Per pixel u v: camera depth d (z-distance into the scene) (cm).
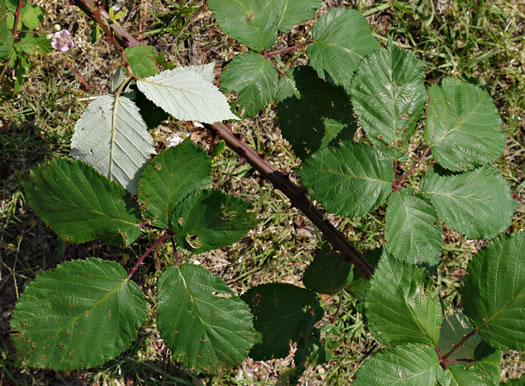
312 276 71
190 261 80
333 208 64
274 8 68
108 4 79
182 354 64
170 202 64
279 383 77
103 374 78
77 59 79
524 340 62
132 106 66
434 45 86
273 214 82
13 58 70
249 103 68
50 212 63
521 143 87
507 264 63
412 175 85
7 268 77
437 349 63
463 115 67
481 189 67
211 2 66
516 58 87
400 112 65
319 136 70
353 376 82
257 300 70
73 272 63
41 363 63
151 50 67
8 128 77
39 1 78
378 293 62
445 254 85
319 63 68
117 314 64
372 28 85
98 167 66
